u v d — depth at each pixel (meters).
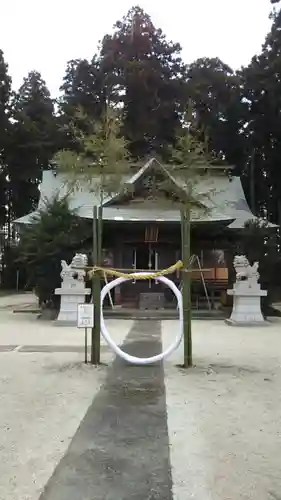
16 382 8.61
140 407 7.04
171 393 7.89
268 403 7.30
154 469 4.78
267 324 19.19
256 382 8.73
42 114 51.53
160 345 13.52
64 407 7.02
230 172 39.16
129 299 27.00
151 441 5.59
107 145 11.51
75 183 13.05
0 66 46.12
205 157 18.66
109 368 9.95
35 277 23.20
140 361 10.09
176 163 22.95
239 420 6.43
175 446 5.43
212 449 5.35
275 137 43.06
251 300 19.67
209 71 44.06
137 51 43.31
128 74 40.88
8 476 4.59
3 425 6.16
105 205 26.66
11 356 11.39
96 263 10.66
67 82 47.06
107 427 6.11
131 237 27.23
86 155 16.66
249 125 43.66
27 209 52.12
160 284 27.33
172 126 41.22
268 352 12.19
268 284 24.16
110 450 5.30
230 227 27.44
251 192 44.81
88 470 4.74
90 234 24.08
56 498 4.13
